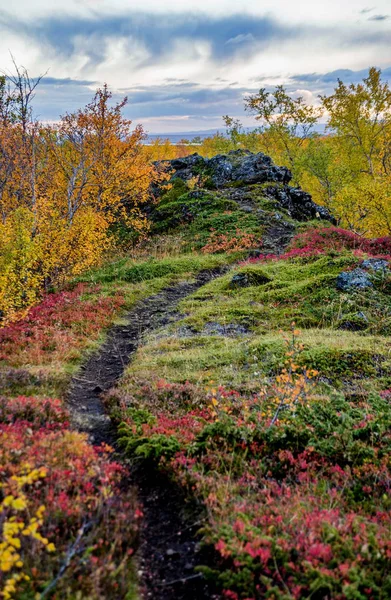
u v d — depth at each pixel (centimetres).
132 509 607
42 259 2181
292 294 1942
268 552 504
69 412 970
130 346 1666
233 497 652
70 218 2673
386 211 2738
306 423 903
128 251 3419
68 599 427
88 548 484
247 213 3678
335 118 4569
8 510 523
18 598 421
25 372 1149
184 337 1662
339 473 752
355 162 4747
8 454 645
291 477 761
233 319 1789
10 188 2614
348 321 1664
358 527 573
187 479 699
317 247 2709
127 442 834
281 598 446
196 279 2619
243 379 1246
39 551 475
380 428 850
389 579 474
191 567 527
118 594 460
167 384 1158
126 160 3456
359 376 1246
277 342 1466
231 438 845
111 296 2206
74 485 621
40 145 2725
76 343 1532
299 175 5484
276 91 5303
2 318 1703
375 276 1933
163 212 3966
